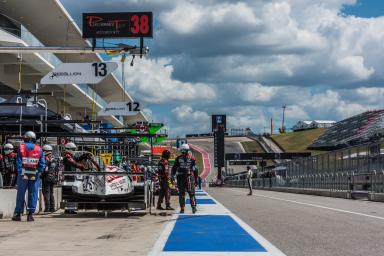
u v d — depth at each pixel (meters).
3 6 36.25
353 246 8.05
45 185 14.89
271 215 13.98
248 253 7.42
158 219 13.02
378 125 88.94
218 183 91.25
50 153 14.91
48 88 41.62
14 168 16.17
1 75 37.34
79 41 44.66
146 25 18.11
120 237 9.31
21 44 35.22
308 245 8.20
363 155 23.88
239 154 109.88
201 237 9.29
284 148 153.88
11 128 18.72
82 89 44.97
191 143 183.88
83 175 13.32
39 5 36.38
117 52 18.16
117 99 69.31
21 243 8.46
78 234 9.74
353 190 24.81
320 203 19.91
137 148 21.03
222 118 114.56
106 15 18.12
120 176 13.33
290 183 40.50
